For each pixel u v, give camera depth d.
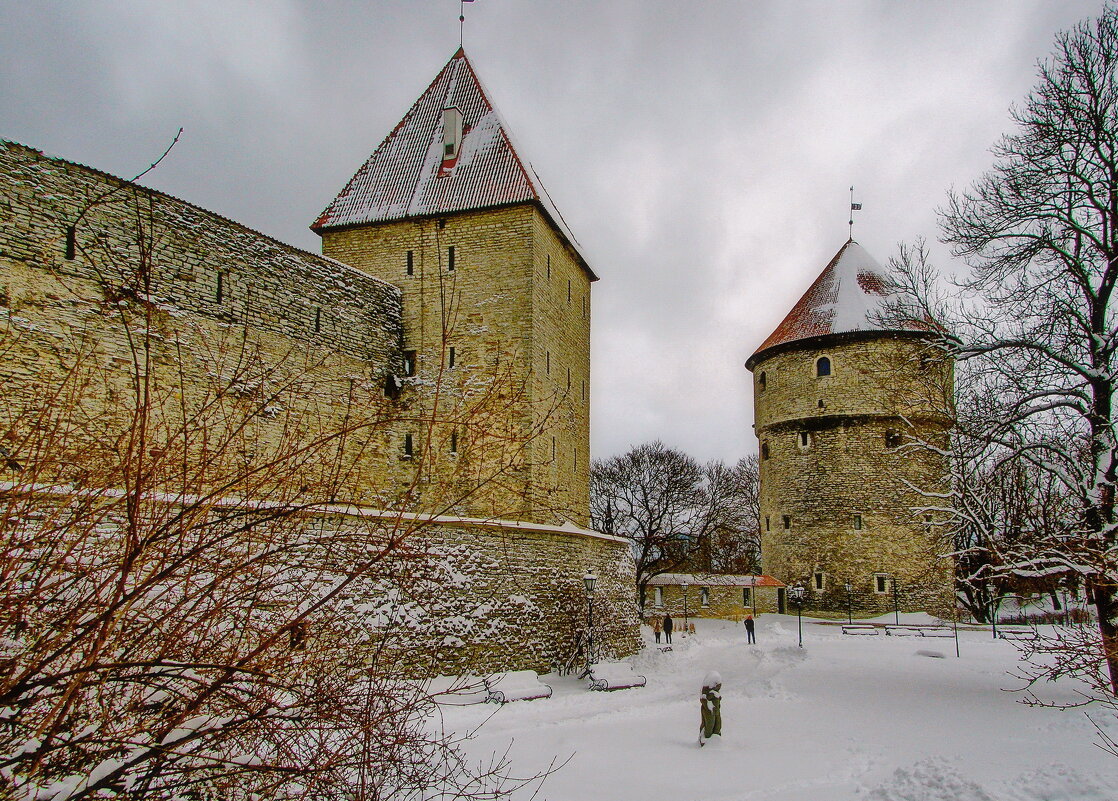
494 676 14.83
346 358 19.38
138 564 4.13
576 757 10.09
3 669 3.74
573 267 25.55
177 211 15.32
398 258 22.48
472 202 22.16
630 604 22.25
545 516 21.20
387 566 5.46
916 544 31.69
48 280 13.09
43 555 4.20
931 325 14.60
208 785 4.61
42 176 13.27
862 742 10.84
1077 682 15.48
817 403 33.03
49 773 3.94
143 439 4.02
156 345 14.49
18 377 12.43
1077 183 13.77
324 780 4.43
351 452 18.62
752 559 53.09
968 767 8.68
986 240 14.21
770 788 8.69
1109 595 11.85
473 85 24.98
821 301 34.22
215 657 4.75
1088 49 13.69
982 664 19.14
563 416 23.62
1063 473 13.09
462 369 21.30
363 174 24.11
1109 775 7.68
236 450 5.79
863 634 27.25
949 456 14.46
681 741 11.06
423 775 6.12
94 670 3.80
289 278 17.89
